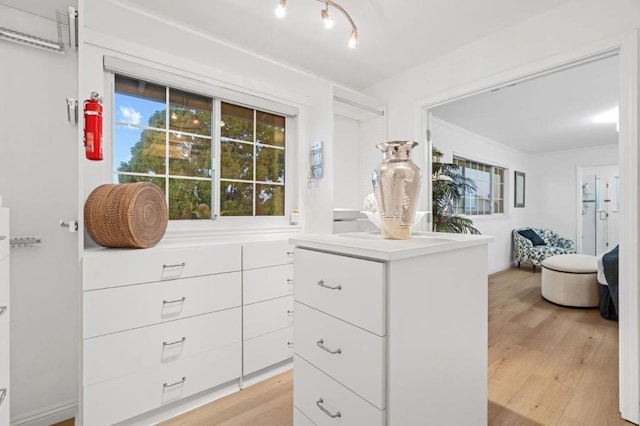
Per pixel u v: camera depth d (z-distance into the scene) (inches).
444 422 42.6
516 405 69.2
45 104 63.2
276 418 65.7
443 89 98.3
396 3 72.8
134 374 60.4
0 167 58.9
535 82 116.8
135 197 61.4
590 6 69.4
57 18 61.4
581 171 237.5
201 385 69.1
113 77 74.5
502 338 106.8
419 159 105.7
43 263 62.9
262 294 79.8
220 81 90.6
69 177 65.6
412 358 37.8
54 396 63.8
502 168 226.2
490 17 78.7
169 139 84.3
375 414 35.9
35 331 62.1
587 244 247.1
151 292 62.4
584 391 74.4
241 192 99.3
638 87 63.1
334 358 41.7
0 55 58.9
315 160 106.7
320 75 112.4
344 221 111.4
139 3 72.1
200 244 72.0
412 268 37.7
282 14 63.6
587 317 127.0
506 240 227.5
